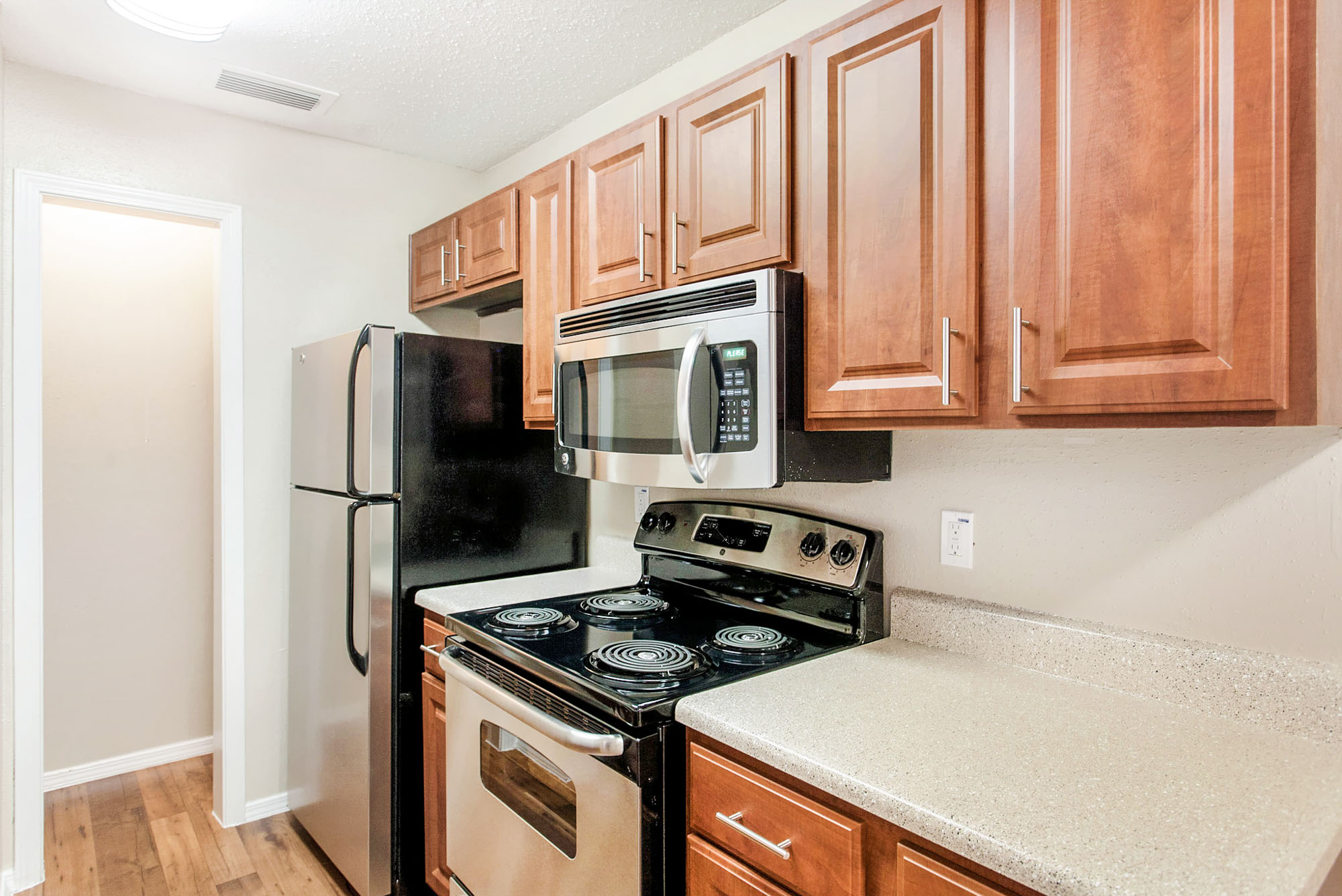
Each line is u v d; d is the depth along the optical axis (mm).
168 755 2979
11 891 2086
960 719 1126
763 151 1397
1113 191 947
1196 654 1164
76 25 1904
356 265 2727
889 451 1620
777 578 1739
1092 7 969
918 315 1163
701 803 1175
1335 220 832
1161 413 920
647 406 1564
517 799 1506
